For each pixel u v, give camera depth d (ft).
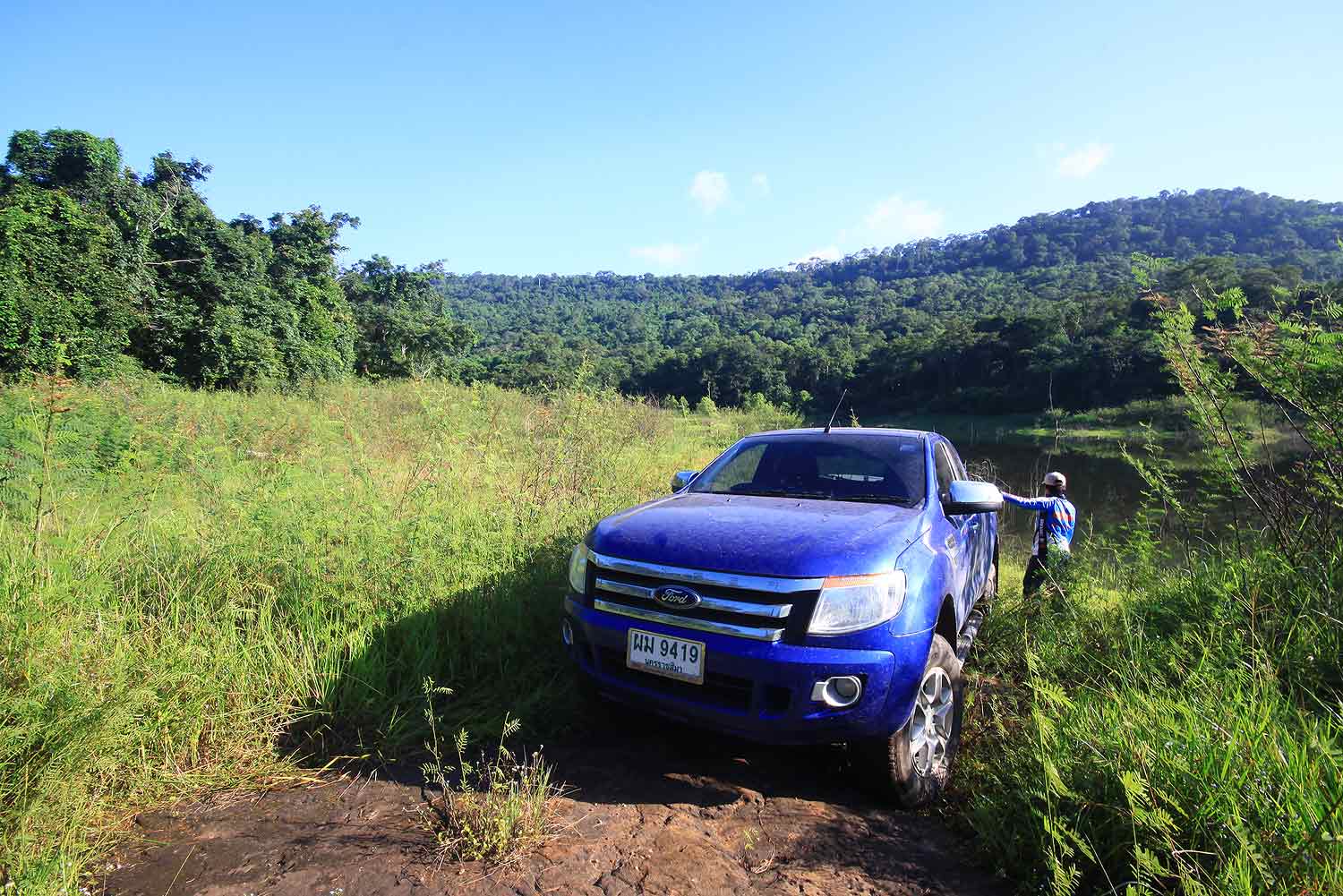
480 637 12.59
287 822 8.36
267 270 107.04
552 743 10.70
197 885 7.13
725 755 10.66
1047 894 7.22
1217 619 12.80
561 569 15.30
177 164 102.37
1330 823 6.51
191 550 13.30
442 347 154.71
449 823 8.23
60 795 7.70
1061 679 12.70
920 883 7.75
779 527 10.28
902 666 8.84
